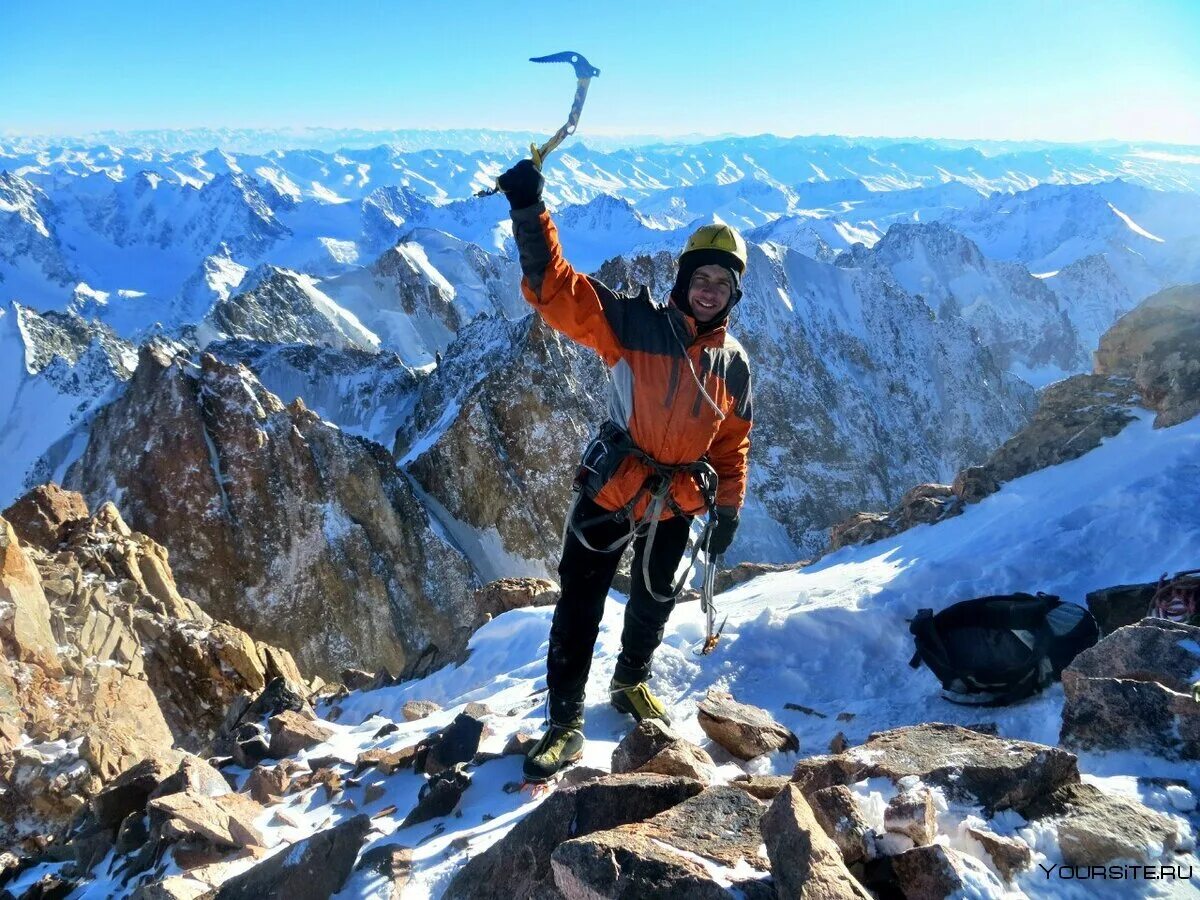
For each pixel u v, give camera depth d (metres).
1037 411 11.62
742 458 4.35
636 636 4.82
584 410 95.75
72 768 9.13
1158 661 3.89
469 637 10.37
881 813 2.91
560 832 3.11
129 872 4.62
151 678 16.62
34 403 182.12
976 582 6.83
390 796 5.03
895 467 188.12
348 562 67.62
